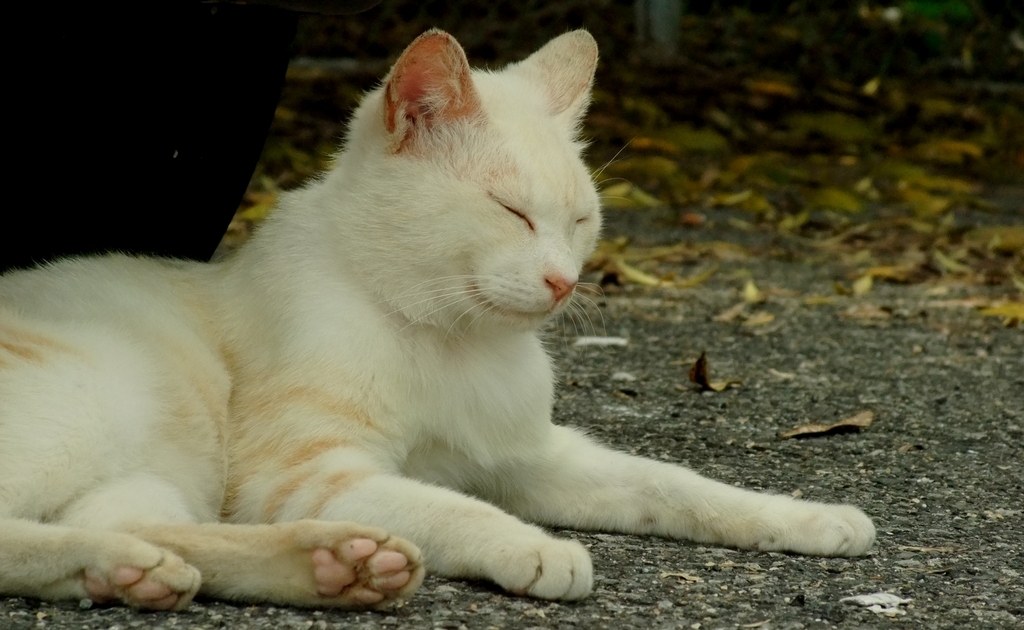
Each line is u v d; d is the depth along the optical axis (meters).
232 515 6.06
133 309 6.27
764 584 5.64
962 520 6.68
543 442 6.66
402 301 6.33
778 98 22.92
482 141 6.38
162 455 5.84
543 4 23.28
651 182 19.06
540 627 5.00
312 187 6.91
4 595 5.09
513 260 6.26
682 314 12.18
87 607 5.03
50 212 7.76
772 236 16.19
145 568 4.95
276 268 6.49
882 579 5.74
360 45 22.33
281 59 7.89
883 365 10.47
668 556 6.09
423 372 6.33
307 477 5.84
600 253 14.22
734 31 24.77
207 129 7.82
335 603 5.11
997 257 14.91
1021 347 11.14
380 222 6.36
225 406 6.23
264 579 5.12
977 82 25.30
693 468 7.62
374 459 6.13
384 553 4.97
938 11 25.91
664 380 9.82
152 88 7.49
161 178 7.86
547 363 6.86
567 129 7.14
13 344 5.55
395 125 6.38
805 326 11.81
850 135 22.00
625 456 6.75
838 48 25.05
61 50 7.11
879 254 15.24
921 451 8.06
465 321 6.45
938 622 5.19
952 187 19.61
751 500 6.32
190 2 6.99
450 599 5.25
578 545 5.41
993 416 8.96
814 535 6.11
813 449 8.08
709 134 20.86
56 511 5.47
